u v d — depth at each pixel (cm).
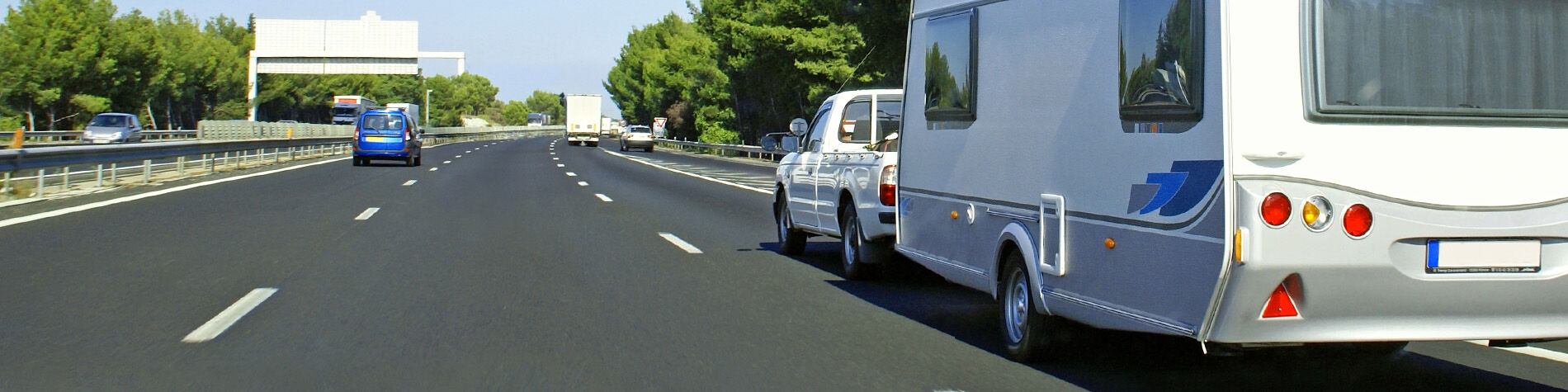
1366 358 674
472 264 1128
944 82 786
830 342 727
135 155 2344
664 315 829
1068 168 613
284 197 2077
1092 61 590
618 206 2003
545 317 813
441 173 3269
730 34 7231
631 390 583
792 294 956
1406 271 496
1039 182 644
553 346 702
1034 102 650
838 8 4869
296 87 12538
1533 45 511
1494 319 515
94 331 732
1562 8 515
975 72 731
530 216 1756
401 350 682
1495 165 500
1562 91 513
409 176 3070
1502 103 506
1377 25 495
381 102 15825
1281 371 641
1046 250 635
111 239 1298
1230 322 500
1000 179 695
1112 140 570
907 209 873
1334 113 488
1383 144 491
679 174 3472
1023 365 660
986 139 716
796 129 1260
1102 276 580
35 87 7150
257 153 4309
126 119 5047
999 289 703
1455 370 643
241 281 978
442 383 593
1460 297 504
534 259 1178
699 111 8331
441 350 684
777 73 6425
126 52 7950
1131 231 553
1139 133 548
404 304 866
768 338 740
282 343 699
